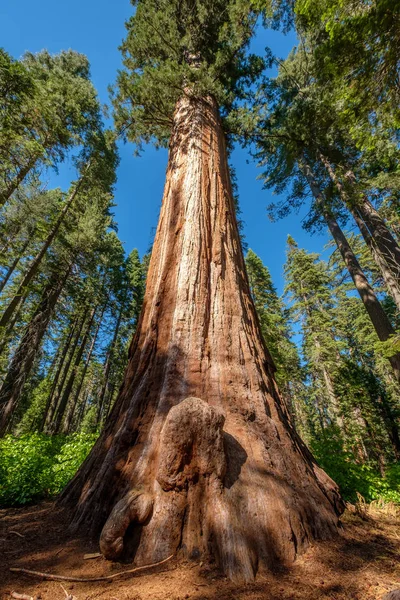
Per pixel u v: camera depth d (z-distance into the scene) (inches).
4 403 438.0
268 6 301.4
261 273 807.7
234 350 150.6
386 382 735.1
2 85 308.8
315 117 385.1
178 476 101.8
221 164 249.4
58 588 78.5
